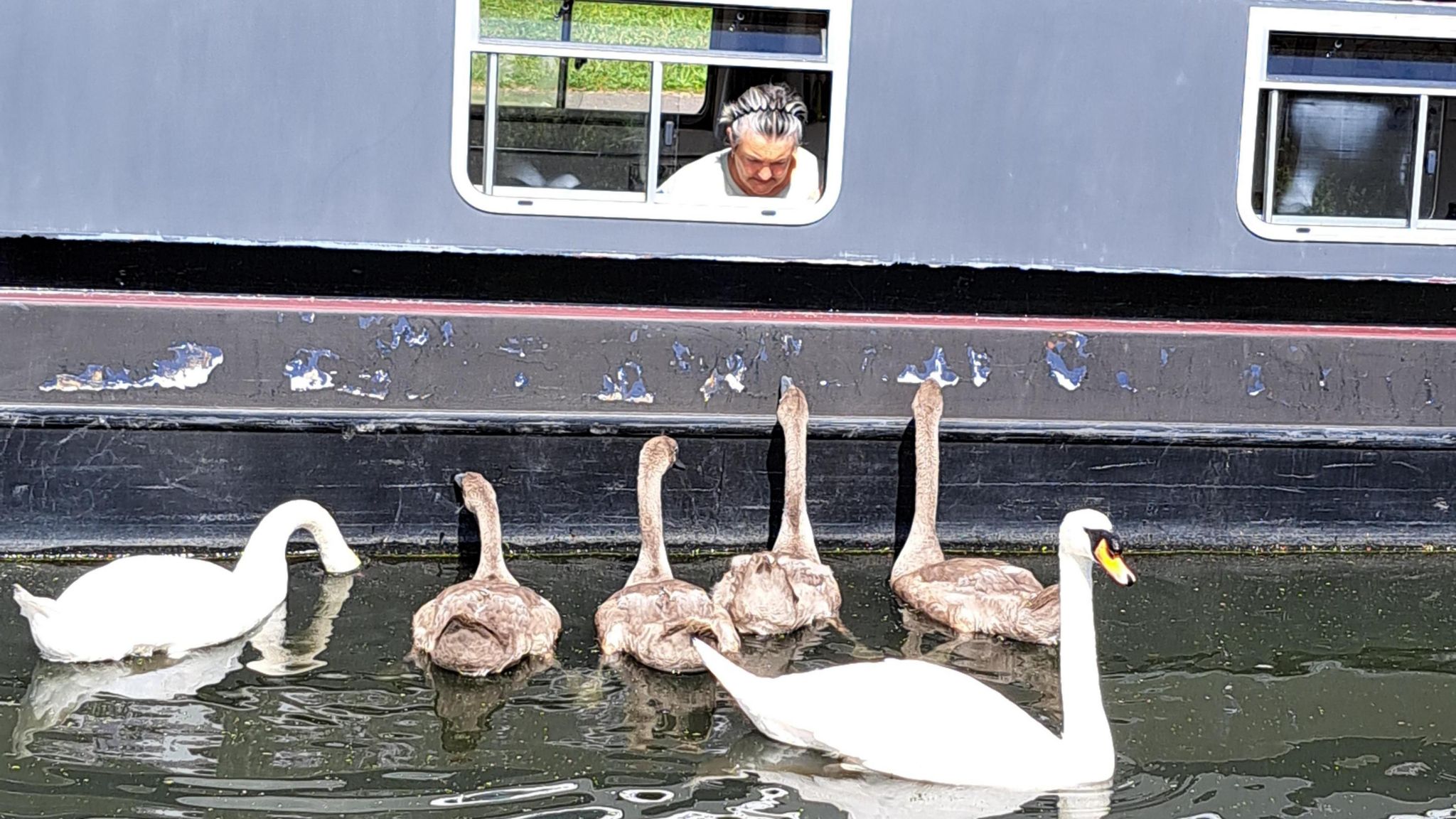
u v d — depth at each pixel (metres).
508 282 9.17
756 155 9.12
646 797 6.32
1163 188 9.58
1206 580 9.28
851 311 9.48
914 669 6.80
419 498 9.30
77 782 6.29
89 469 8.99
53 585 8.60
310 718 7.00
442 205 9.08
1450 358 9.88
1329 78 9.55
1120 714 7.29
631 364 9.35
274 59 8.88
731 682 6.86
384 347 9.15
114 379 8.97
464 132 9.00
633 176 9.19
